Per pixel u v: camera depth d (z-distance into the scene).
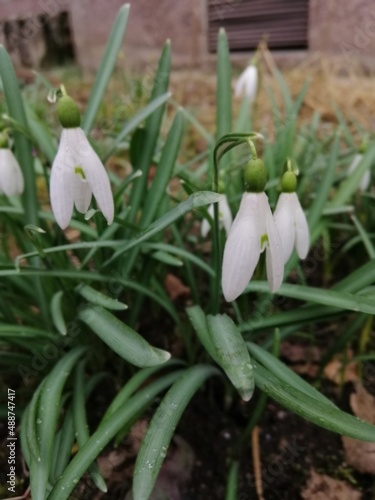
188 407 0.13
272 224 0.08
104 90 0.13
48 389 0.10
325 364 0.14
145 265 0.12
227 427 0.13
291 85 0.36
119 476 0.12
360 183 0.17
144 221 0.12
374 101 0.33
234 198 0.14
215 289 0.11
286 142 0.17
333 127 0.27
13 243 0.19
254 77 0.19
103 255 0.12
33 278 0.13
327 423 0.08
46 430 0.09
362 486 0.12
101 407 0.13
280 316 0.11
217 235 0.10
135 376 0.11
